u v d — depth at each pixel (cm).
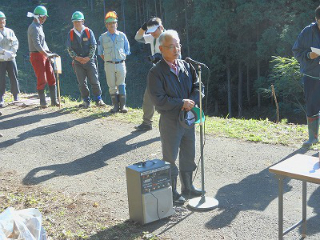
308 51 645
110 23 935
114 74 959
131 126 862
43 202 528
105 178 606
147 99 795
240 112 3269
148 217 451
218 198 516
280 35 2922
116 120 913
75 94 3612
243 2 3209
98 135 810
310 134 681
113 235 436
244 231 432
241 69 3456
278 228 415
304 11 3025
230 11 3325
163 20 4812
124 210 497
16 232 356
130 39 5134
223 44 3250
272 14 3045
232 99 3559
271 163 621
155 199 452
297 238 412
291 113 2798
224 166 620
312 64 647
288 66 1446
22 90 3497
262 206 487
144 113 814
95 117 944
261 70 3562
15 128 890
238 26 3284
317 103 664
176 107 459
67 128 869
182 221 460
